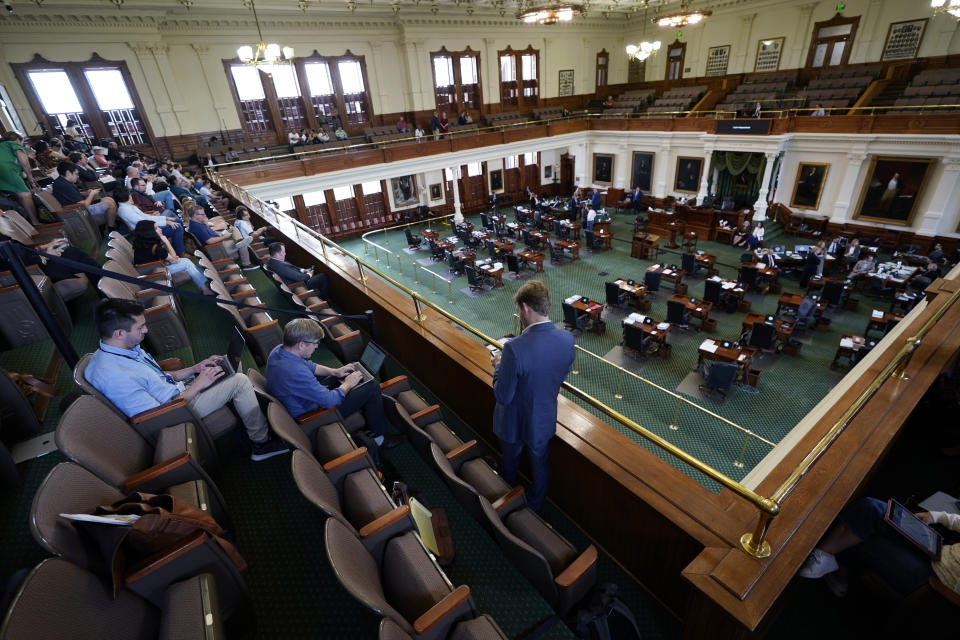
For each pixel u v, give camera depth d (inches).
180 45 606.2
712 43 858.1
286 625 87.5
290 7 627.8
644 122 792.3
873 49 687.1
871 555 95.7
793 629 99.3
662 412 306.7
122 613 64.1
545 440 104.2
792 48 762.8
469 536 113.7
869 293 461.4
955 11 484.7
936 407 141.2
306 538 104.4
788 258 510.0
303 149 677.9
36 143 425.4
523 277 558.9
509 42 857.5
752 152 676.7
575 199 745.6
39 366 134.9
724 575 78.6
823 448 86.7
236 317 165.6
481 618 74.7
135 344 104.3
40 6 497.7
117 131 591.8
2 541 86.6
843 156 608.4
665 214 671.1
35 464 104.3
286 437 94.3
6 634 46.9
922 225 563.8
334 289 255.6
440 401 173.6
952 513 106.7
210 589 69.8
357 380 135.5
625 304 467.5
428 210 886.4
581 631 86.4
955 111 542.3
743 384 330.3
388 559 83.6
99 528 65.8
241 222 322.3
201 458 111.7
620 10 904.9
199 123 644.1
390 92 780.0
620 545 109.0
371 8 688.4
